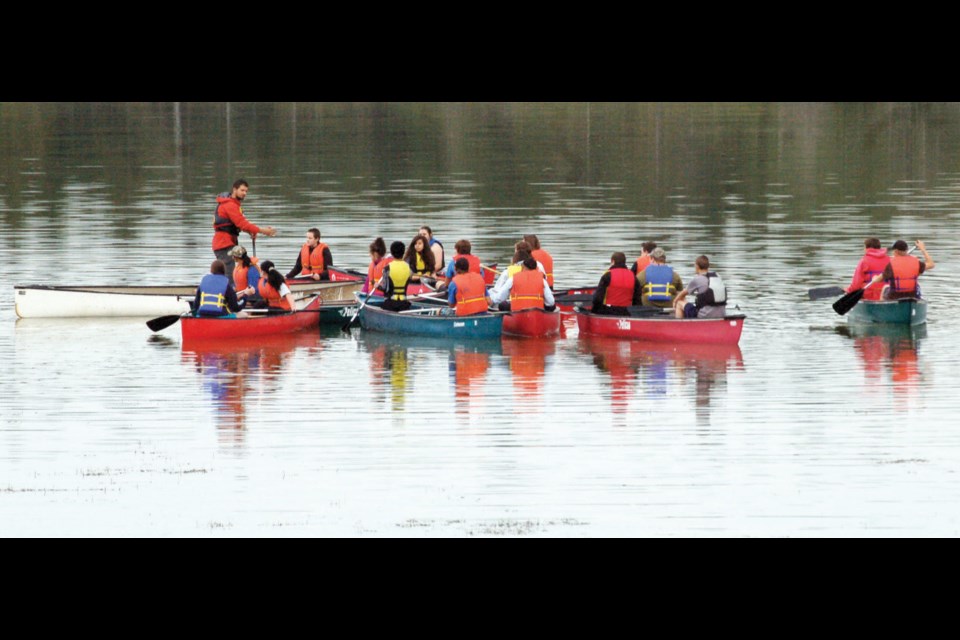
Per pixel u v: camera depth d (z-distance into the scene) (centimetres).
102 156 16338
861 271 7488
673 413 5581
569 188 13525
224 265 7544
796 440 5175
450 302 7200
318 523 4291
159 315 7806
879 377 6181
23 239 10462
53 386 6097
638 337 7050
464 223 11250
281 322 7306
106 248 10025
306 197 12950
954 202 12344
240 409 5691
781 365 6438
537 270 7175
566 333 7369
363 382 6175
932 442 5138
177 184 13938
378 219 11512
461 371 6394
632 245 10038
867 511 4378
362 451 5062
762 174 14550
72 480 4731
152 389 6041
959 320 7519
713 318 6906
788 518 4319
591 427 5372
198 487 4653
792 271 9012
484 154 16512
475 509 4419
